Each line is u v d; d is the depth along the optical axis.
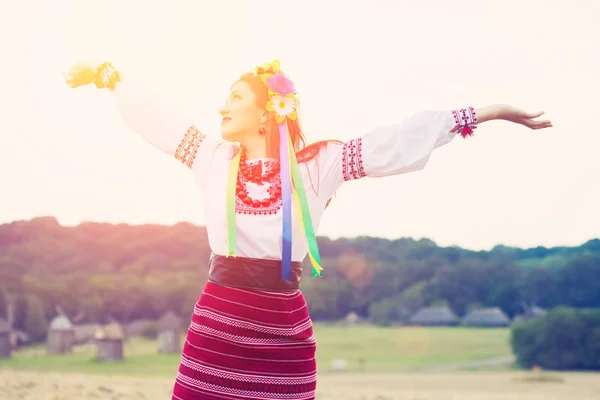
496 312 65.69
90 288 57.59
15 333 54.00
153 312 59.50
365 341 65.44
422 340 62.97
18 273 56.00
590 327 55.56
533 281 63.94
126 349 54.84
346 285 70.50
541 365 53.31
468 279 67.38
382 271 70.00
